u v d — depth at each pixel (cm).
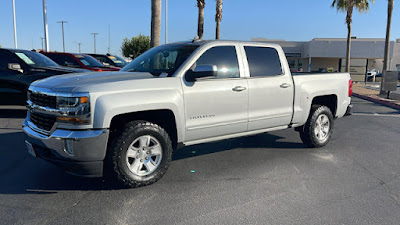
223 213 350
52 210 351
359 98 1675
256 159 544
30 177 444
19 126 755
